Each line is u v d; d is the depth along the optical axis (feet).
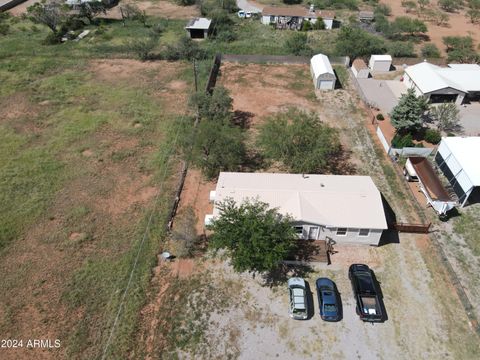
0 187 116.67
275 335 81.00
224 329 81.92
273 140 120.06
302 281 88.38
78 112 154.40
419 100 137.80
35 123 147.33
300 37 207.31
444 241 101.24
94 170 124.26
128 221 106.63
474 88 160.35
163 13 268.82
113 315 84.07
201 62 195.93
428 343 79.61
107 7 269.64
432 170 118.11
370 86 176.35
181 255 96.89
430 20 257.96
